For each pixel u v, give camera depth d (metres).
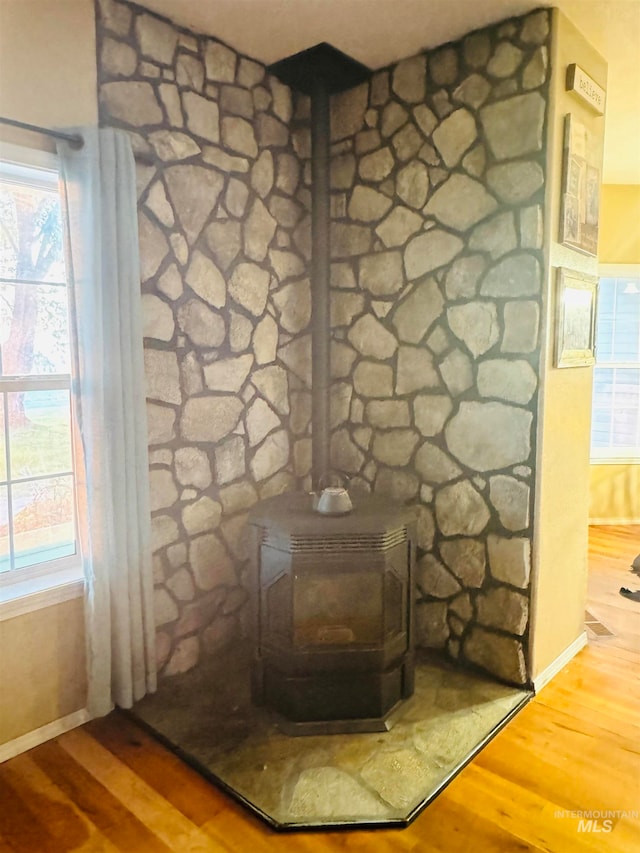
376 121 2.73
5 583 2.14
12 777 2.00
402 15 2.29
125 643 2.24
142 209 2.29
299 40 2.48
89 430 2.09
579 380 2.62
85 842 1.74
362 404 2.90
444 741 2.15
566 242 2.37
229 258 2.63
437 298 2.60
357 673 2.22
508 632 2.50
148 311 2.35
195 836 1.76
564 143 2.32
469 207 2.47
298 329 3.00
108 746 2.15
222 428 2.67
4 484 2.18
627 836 1.75
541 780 1.98
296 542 2.14
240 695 2.42
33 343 2.28
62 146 2.00
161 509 2.46
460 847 1.71
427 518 2.72
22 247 2.23
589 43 2.44
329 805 1.85
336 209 2.90
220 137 2.55
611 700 2.43
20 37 1.93
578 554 2.76
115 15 2.18
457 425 2.59
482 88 2.39
